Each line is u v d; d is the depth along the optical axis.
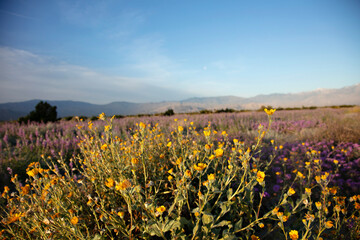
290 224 2.41
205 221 1.80
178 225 1.64
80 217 2.04
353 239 2.05
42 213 1.81
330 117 11.78
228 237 1.67
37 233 1.82
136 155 2.75
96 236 1.70
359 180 3.57
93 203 1.92
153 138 3.60
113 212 1.81
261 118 12.91
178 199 1.74
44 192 1.83
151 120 13.26
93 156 2.58
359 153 4.83
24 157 5.43
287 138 7.03
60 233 1.74
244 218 2.34
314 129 7.90
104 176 2.45
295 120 11.78
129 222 2.06
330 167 4.06
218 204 2.04
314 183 3.45
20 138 8.21
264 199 2.96
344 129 6.72
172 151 2.89
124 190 1.56
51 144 6.13
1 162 4.93
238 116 13.83
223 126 10.00
